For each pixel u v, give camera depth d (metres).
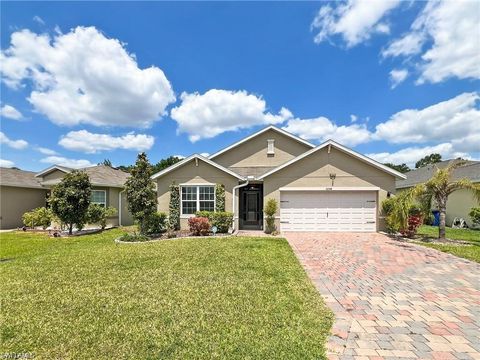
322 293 5.58
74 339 3.83
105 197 19.34
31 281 6.49
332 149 14.76
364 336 3.82
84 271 7.30
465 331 3.96
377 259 8.54
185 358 3.34
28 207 20.41
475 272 7.11
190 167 15.91
